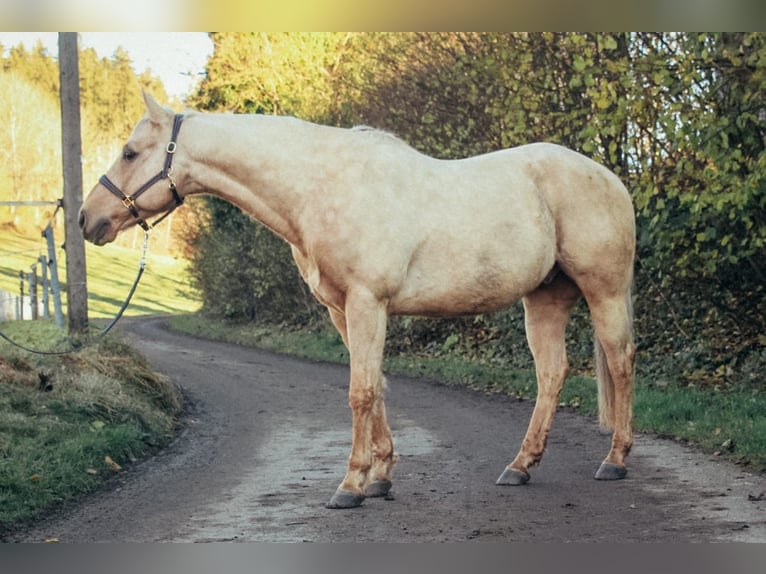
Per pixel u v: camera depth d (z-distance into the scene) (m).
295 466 8.34
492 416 11.17
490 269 6.61
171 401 12.63
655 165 10.91
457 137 16.61
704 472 7.09
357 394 6.37
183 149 6.65
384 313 6.43
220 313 33.22
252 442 10.00
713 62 9.30
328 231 6.39
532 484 6.97
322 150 6.57
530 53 12.62
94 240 6.72
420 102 17.69
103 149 68.25
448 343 18.56
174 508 6.69
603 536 5.37
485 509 6.16
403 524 5.83
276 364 19.72
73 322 14.70
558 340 7.24
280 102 29.86
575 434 9.50
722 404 9.83
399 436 9.91
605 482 6.94
